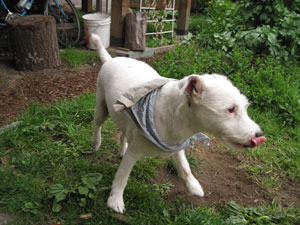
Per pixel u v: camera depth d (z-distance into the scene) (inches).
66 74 211.9
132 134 93.9
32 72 210.4
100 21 252.1
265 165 136.2
